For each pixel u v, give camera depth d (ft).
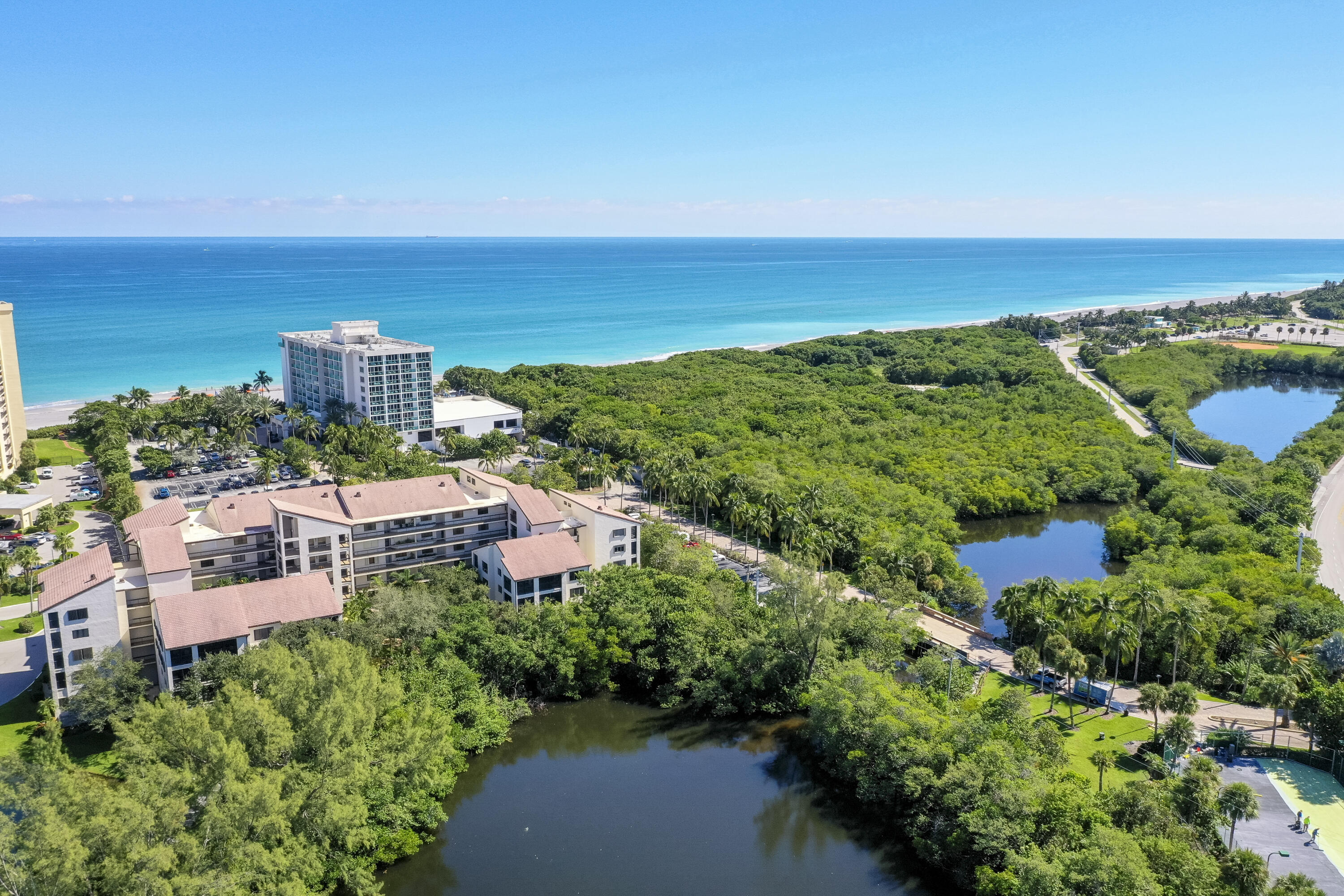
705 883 320.29
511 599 476.13
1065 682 446.60
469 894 312.71
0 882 228.22
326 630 404.36
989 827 296.51
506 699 425.28
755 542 647.97
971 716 352.90
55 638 385.29
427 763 330.75
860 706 368.89
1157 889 257.55
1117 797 312.09
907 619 466.29
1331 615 462.60
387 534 513.04
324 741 298.35
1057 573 639.76
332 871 298.76
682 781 386.32
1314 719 375.25
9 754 344.69
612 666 456.04
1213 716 416.05
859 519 618.03
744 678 440.04
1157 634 434.71
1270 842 327.06
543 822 355.56
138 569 453.17
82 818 245.24
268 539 496.64
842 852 340.80
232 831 260.42
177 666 387.75
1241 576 521.24
